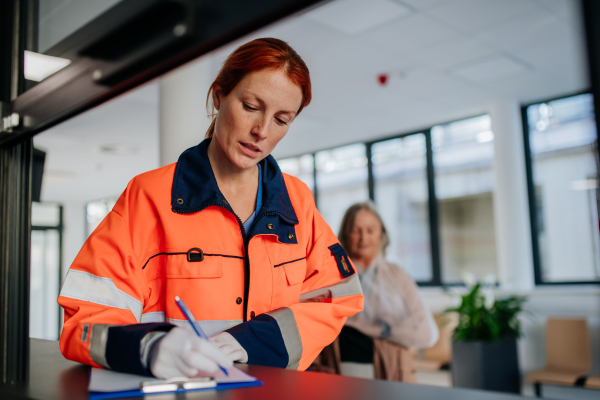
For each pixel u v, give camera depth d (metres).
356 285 1.08
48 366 0.88
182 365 0.62
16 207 0.91
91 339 0.75
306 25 3.82
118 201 0.98
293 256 1.03
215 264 0.94
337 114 5.96
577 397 4.86
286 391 0.57
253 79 0.88
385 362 1.94
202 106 3.16
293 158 8.05
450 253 6.47
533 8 3.66
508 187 5.54
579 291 4.98
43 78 0.85
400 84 5.07
